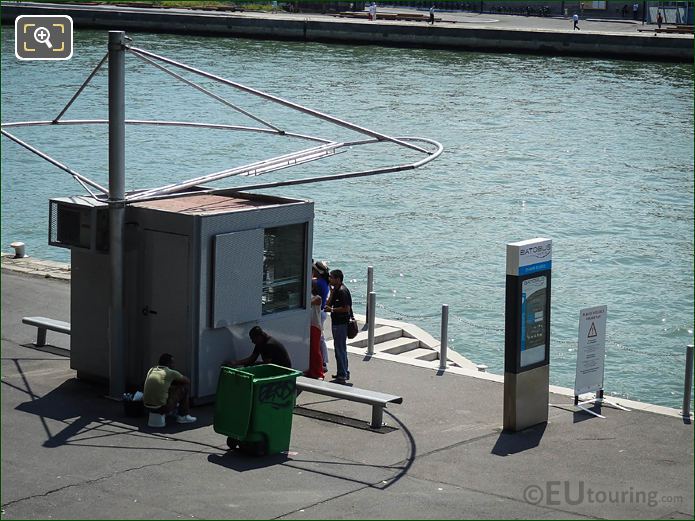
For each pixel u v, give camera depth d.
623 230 49.31
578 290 39.75
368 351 23.16
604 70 106.56
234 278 19.20
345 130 74.06
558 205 53.75
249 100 85.44
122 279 19.33
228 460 16.55
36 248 43.06
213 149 66.06
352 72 102.00
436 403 19.77
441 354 22.33
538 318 18.31
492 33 121.88
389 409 19.38
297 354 20.69
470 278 40.50
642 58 115.06
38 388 20.06
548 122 77.81
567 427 18.50
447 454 17.06
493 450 17.28
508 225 49.41
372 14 137.62
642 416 19.17
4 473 15.74
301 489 15.42
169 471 15.99
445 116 79.25
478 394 20.36
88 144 66.06
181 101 84.81
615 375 30.75
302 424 18.47
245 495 15.12
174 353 19.14
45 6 142.62
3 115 75.50
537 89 93.44
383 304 37.09
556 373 30.75
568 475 16.25
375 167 62.41
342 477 15.95
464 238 46.72
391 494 15.32
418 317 35.47
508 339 18.03
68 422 18.16
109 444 17.11
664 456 17.17
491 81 97.88
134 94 87.56
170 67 101.94
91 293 20.20
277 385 16.73
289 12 157.25
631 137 72.81
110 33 18.72
